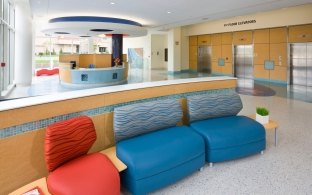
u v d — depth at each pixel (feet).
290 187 8.81
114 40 46.55
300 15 35.29
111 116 10.37
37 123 7.89
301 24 35.68
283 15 37.58
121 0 26.68
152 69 66.90
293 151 12.12
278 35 39.34
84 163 7.53
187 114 12.63
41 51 62.64
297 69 37.32
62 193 6.21
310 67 35.53
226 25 47.88
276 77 40.37
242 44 46.01
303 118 18.47
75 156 7.88
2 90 28.04
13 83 35.76
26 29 36.27
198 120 12.09
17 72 36.88
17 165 7.42
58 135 7.10
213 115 12.37
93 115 9.68
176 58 56.95
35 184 7.09
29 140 7.70
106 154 9.08
